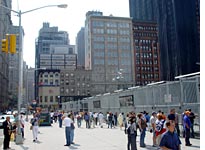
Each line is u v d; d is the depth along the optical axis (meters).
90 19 144.38
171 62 138.50
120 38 146.50
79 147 14.93
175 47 135.00
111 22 146.38
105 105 36.44
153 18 177.25
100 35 143.88
